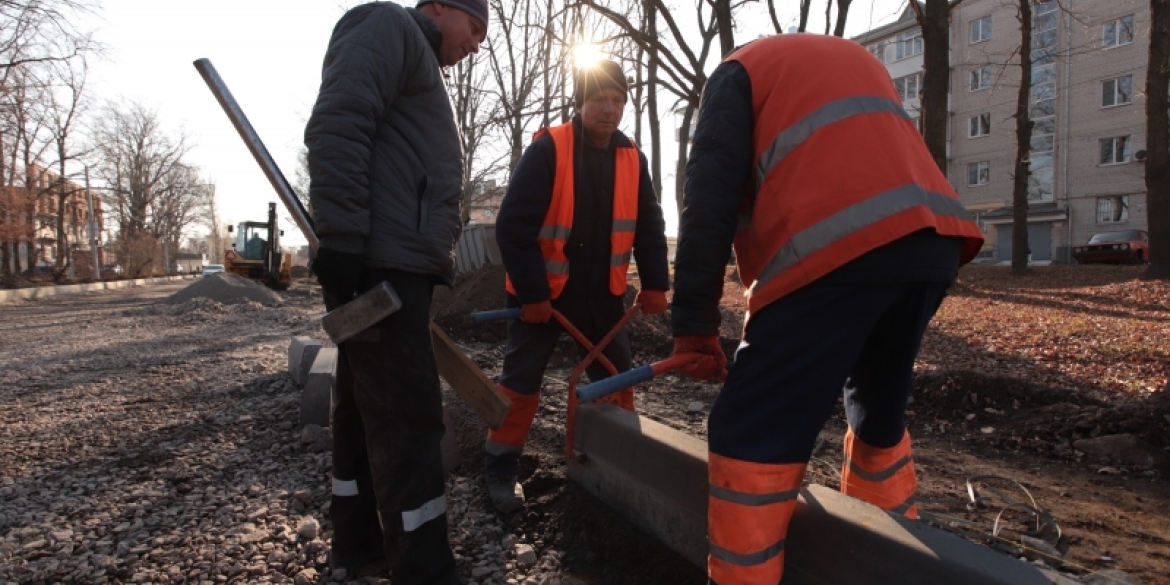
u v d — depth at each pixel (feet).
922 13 37.93
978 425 14.35
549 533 8.99
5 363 27.27
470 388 8.09
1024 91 62.13
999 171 120.57
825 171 5.32
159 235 200.23
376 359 6.81
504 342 26.86
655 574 7.64
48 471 12.43
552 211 9.37
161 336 35.27
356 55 6.38
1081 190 109.60
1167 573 7.70
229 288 57.57
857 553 5.60
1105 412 13.15
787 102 5.63
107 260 202.90
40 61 73.41
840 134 5.40
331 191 6.17
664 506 7.95
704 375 6.47
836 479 10.55
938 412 15.14
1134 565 7.92
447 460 11.25
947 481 11.06
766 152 5.66
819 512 5.94
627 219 9.91
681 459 7.70
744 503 5.31
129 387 20.29
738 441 5.38
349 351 6.97
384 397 6.84
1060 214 110.42
